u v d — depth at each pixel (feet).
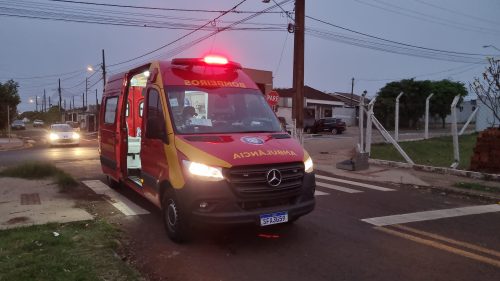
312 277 15.74
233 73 23.72
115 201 28.14
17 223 21.59
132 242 19.66
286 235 20.76
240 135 19.79
